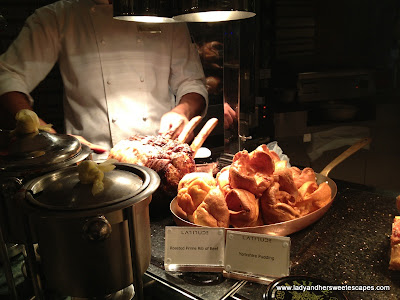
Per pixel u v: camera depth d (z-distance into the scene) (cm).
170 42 195
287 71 317
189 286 98
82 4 179
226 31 150
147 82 191
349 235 119
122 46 182
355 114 284
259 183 116
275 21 299
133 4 121
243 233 100
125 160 134
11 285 99
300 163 270
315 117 278
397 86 309
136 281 87
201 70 208
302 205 124
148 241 93
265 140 203
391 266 99
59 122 238
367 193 151
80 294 86
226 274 100
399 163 290
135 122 191
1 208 95
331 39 329
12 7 200
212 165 162
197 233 104
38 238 83
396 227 105
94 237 75
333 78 285
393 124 294
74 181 89
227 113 162
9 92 163
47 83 227
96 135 190
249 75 157
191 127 154
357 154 285
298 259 107
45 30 175
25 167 97
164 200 135
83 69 182
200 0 110
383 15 311
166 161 132
